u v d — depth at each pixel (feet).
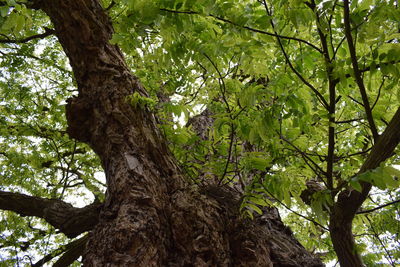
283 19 5.70
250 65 6.24
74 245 14.02
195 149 9.42
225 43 5.65
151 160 8.12
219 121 7.06
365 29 4.91
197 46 6.00
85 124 9.21
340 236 6.86
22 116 19.62
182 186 8.05
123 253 6.23
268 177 6.80
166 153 8.60
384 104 6.84
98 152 8.95
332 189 6.46
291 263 7.72
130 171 7.57
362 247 6.91
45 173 20.03
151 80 12.46
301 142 7.30
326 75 5.78
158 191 7.54
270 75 6.99
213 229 7.04
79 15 9.84
